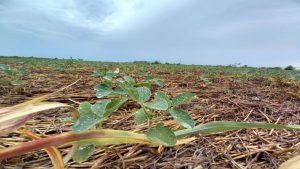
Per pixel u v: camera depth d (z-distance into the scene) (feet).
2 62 39.40
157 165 4.37
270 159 4.74
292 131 6.31
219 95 11.50
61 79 16.99
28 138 5.45
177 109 4.30
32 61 43.80
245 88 14.87
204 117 7.53
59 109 7.95
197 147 5.05
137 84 7.30
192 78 20.92
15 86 12.31
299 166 3.43
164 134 3.91
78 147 3.91
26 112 3.47
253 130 6.25
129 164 4.39
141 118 4.52
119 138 3.88
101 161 4.47
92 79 17.08
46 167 4.25
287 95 11.97
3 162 4.32
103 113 3.78
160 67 41.55
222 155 4.81
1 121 3.31
